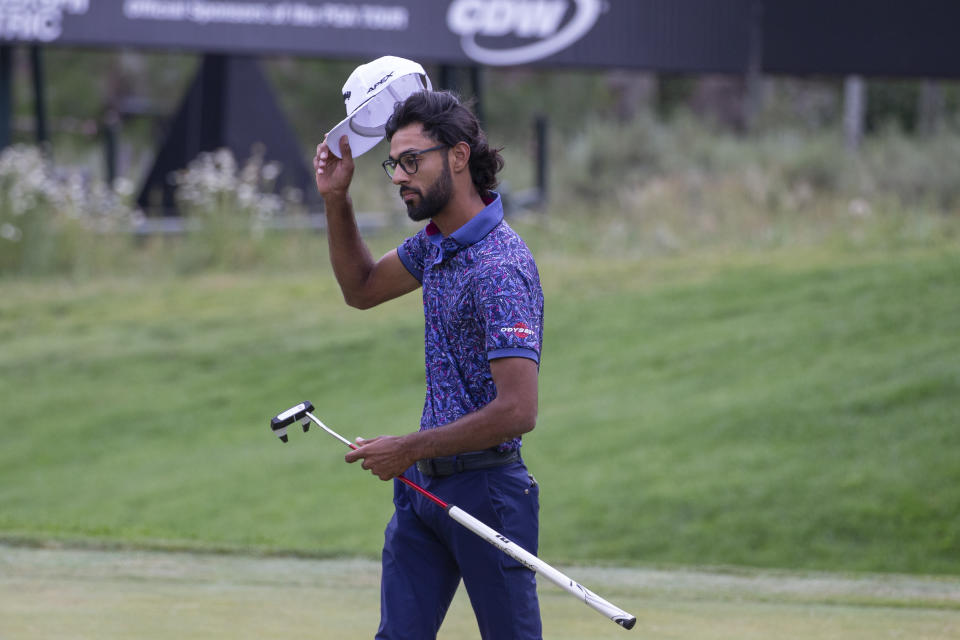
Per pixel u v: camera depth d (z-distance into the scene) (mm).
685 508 34125
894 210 61188
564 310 52250
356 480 38594
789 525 32719
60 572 20766
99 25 60844
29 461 40531
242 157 67938
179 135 69125
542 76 112125
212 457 40688
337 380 46781
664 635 17250
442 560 12406
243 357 49156
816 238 60531
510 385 11133
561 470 37406
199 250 60500
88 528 27078
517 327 11164
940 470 34594
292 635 16812
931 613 18781
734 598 19781
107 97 119062
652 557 31812
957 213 63469
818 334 46062
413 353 49188
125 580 20281
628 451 38125
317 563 22125
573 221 65688
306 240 62688
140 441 42250
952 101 96500
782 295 51188
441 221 11844
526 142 86250
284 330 52094
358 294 13312
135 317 53625
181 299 56250
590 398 43094
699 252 60062
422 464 12000
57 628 16953
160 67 123125
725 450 37406
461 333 11609
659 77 111500
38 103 65938
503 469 11867
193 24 61719
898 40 68312
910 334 44875
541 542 32750
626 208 66375
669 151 74812
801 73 68062
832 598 19797
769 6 67500
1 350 49656
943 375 40344
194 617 17781
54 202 59844
